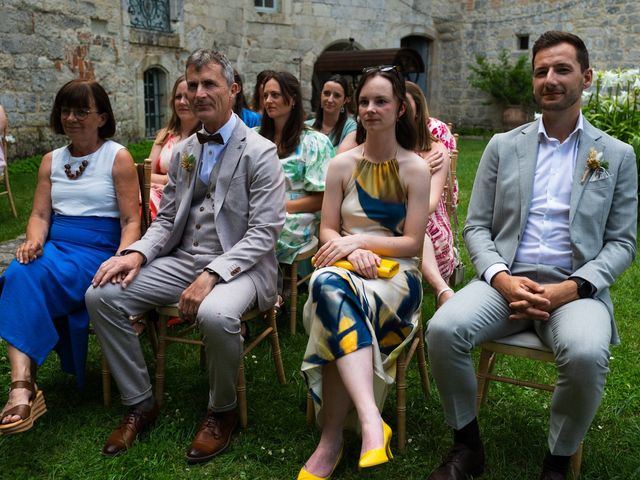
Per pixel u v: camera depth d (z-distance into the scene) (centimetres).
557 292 223
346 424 244
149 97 1282
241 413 262
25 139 963
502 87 1694
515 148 251
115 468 234
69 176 286
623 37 1490
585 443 248
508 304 236
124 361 255
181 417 269
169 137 411
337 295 221
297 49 1568
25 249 265
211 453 241
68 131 279
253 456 245
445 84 1858
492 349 235
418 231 252
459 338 219
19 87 945
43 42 981
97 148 288
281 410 276
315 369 225
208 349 241
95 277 254
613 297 408
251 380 302
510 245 247
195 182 276
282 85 360
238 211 271
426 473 232
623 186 233
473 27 1769
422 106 330
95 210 285
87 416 270
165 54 1271
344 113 461
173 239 280
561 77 232
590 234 233
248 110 441
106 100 283
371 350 221
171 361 323
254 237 262
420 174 250
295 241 352
